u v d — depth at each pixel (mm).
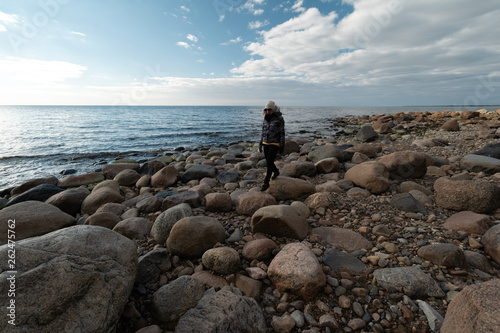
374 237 3793
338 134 22250
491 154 7414
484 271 2855
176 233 3449
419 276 2656
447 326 1904
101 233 2430
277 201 5379
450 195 4500
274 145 5285
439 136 15219
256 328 2195
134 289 2732
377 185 5598
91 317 1933
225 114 65875
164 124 33500
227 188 6742
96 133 23172
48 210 4430
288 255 2939
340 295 2594
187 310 2410
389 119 29391
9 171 10648
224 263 2953
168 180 7477
